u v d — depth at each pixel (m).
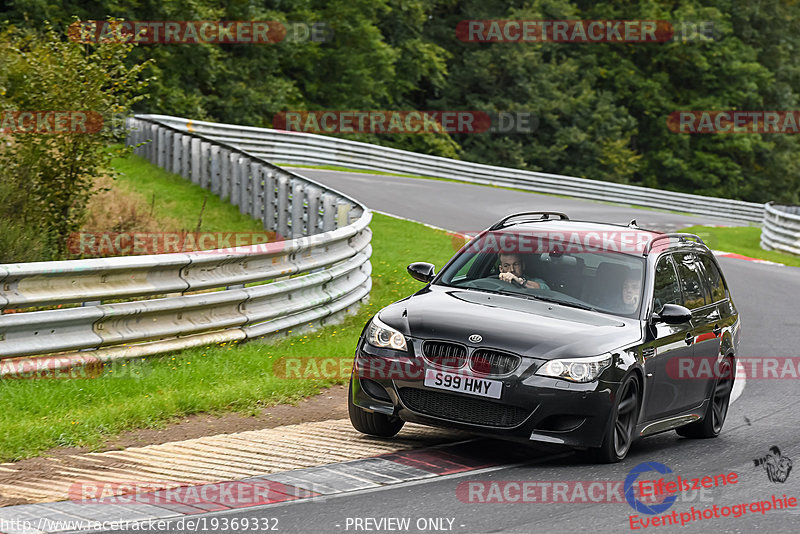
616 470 24.64
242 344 35.94
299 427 27.20
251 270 37.00
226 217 74.38
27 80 44.28
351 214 58.97
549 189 148.50
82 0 133.25
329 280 42.62
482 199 114.62
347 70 187.00
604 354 24.44
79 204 47.88
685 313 26.73
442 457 24.75
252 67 167.75
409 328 25.05
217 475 21.81
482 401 23.89
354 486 21.48
